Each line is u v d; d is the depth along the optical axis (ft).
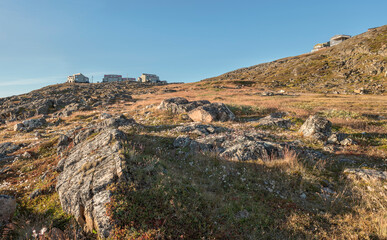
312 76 368.89
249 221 17.46
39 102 178.19
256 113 88.43
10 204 19.61
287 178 25.18
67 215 18.86
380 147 38.32
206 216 17.22
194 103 87.56
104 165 21.72
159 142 38.32
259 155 31.22
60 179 24.52
